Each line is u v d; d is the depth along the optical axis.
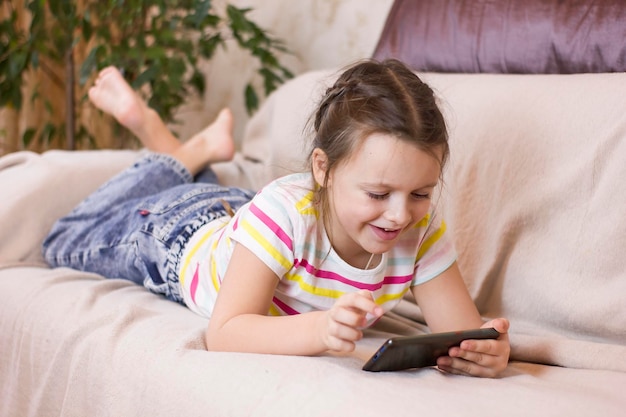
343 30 2.16
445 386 0.82
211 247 1.19
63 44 2.29
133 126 1.76
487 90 1.30
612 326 1.01
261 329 0.92
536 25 1.38
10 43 2.21
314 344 0.88
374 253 0.94
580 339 1.06
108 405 0.96
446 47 1.51
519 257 1.15
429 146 0.85
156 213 1.35
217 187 1.44
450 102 1.33
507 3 1.44
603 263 1.05
